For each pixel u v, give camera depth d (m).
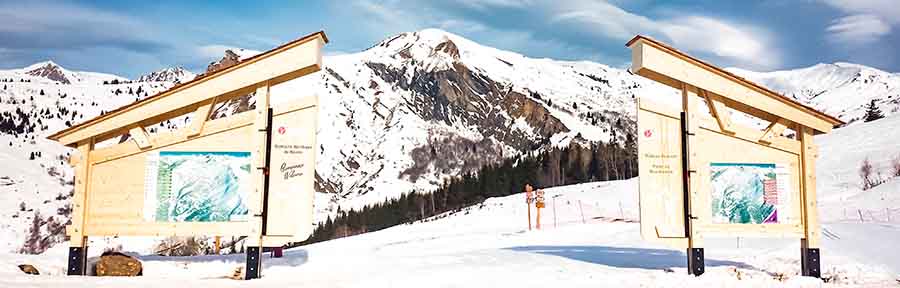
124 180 13.12
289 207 13.09
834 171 56.59
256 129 13.15
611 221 39.31
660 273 13.30
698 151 13.55
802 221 14.07
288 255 17.94
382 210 131.38
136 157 13.18
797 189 14.16
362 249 25.75
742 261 16.31
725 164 13.79
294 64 13.12
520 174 130.12
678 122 13.67
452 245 27.53
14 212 192.25
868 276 13.47
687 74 13.48
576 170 140.25
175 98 13.16
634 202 54.31
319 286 11.77
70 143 13.12
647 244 23.39
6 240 156.25
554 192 67.06
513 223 45.75
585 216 47.69
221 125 13.22
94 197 13.07
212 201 13.05
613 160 146.75
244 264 14.54
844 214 35.09
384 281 12.30
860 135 67.94
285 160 13.18
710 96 13.74
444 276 12.85
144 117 13.10
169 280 12.19
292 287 11.65
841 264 15.35
